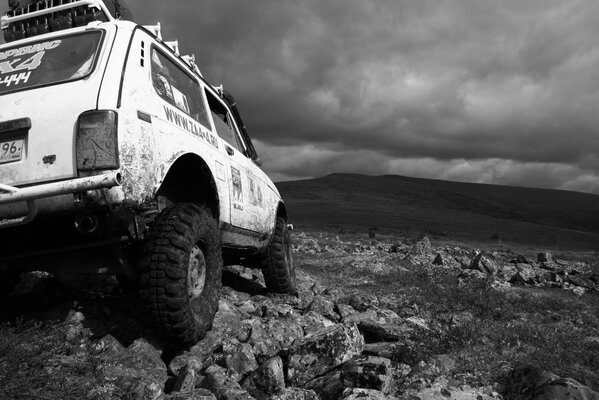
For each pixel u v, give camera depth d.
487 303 7.10
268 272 6.90
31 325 4.27
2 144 3.88
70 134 3.76
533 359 4.41
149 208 4.07
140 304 4.68
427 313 6.61
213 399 3.30
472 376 3.97
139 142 3.85
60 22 4.56
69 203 3.69
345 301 6.77
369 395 3.38
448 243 43.72
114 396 3.35
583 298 8.73
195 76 5.47
